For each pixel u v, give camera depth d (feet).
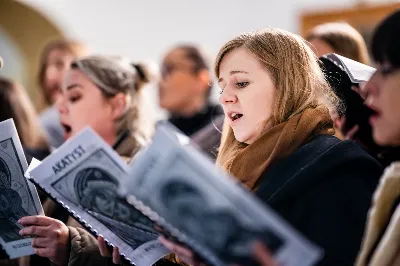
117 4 23.50
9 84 14.52
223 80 9.31
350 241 7.80
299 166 8.44
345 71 10.19
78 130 11.98
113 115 11.96
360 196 8.04
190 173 6.64
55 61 18.67
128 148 11.72
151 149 6.73
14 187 9.93
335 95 9.87
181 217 6.66
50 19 24.18
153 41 23.03
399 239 6.79
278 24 20.88
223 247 6.59
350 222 7.90
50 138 15.96
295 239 6.48
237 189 6.59
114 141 11.90
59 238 9.95
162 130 6.73
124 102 12.02
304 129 8.81
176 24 22.68
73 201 9.01
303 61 9.21
